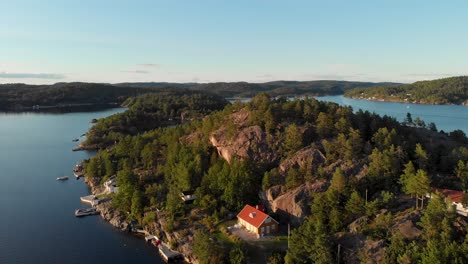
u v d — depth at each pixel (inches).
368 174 4047.7
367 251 3120.1
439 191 3592.5
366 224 3444.9
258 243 3740.2
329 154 4505.4
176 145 5757.9
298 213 3961.6
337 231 3540.8
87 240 4323.3
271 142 4936.0
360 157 4394.7
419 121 7121.1
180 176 4864.7
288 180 4308.6
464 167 4192.9
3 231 4542.3
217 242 3789.4
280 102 6043.3
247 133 5093.5
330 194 3742.6
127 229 4574.3
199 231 3742.6
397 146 4436.5
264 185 4409.5
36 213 5128.0
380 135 4709.6
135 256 3966.5
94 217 4982.8
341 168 4249.5
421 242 3043.8
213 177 4645.7
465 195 3430.1
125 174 5128.0
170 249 4005.9
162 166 5541.3
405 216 3383.4
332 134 4894.2
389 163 4045.3
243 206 4402.1
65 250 4084.6
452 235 2989.7
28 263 3814.0
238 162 4675.2
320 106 5629.9
